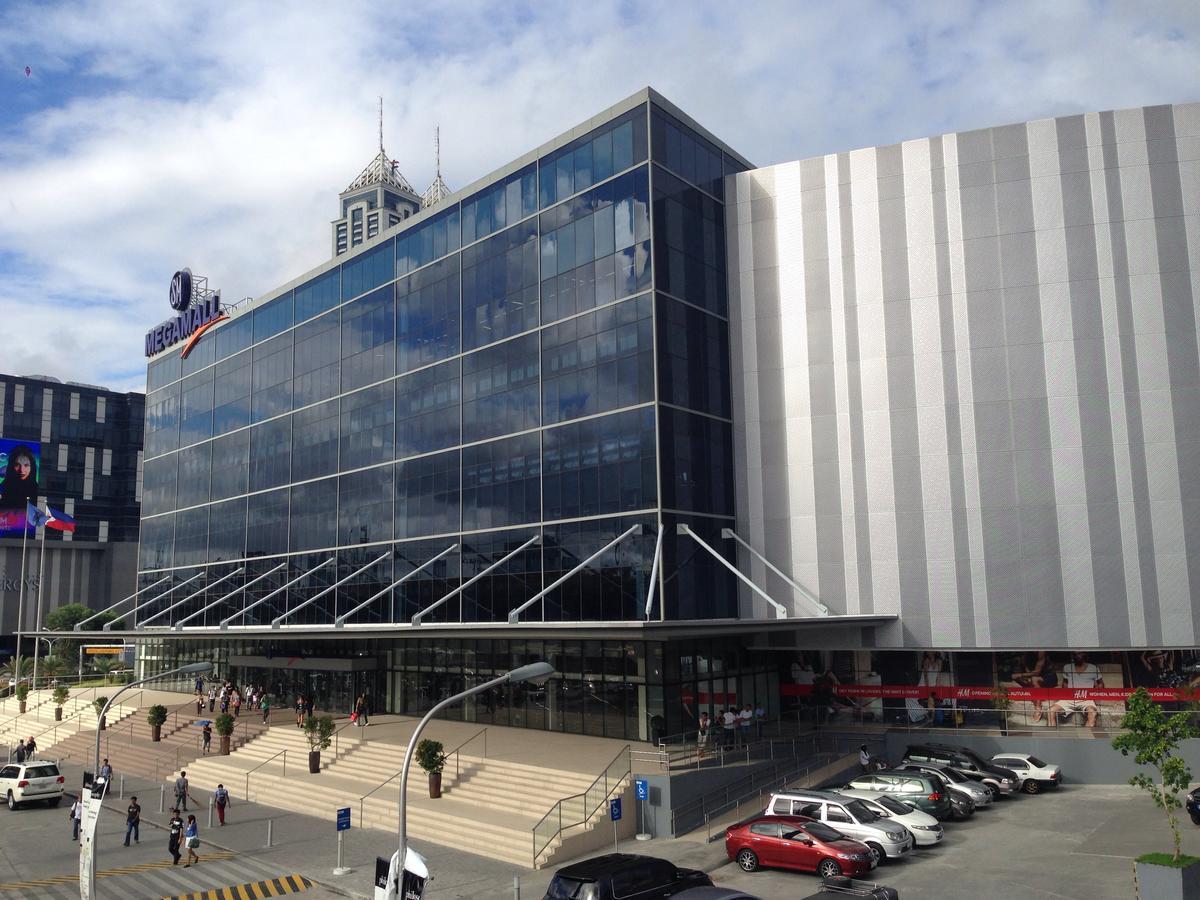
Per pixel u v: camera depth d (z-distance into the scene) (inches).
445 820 1172.5
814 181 1690.5
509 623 1352.1
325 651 2153.1
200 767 1672.0
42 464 4751.5
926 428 1571.1
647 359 1530.5
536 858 1019.9
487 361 1809.8
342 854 1089.4
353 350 2167.8
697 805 1179.3
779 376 1670.8
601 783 1172.5
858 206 1654.8
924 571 1546.5
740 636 1635.1
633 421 1535.4
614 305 1593.3
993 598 1504.7
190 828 1099.9
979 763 1374.3
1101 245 1515.7
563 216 1704.0
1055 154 1551.4
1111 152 1530.5
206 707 2185.0
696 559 1542.8
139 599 2974.9
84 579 4793.3
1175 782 832.3
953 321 1574.8
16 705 2763.3
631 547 1504.7
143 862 1101.1
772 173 1717.5
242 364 2583.7
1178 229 1491.1
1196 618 1413.6
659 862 808.3
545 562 1638.8
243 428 2544.3
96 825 895.7
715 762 1268.5
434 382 1926.7
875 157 1653.5
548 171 1744.6
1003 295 1553.9
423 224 2009.1
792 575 1620.3
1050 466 1501.0
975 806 1256.2
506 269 1801.2
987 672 1577.3
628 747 1261.1
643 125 1589.6
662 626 1181.7
